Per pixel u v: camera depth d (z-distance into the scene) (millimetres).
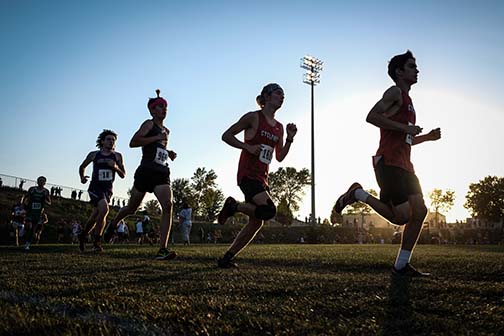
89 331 2037
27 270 4977
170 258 6938
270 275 4512
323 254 8750
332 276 4453
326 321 2305
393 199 4422
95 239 9508
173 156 7430
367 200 4641
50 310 2551
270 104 5602
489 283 3768
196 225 55625
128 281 3914
